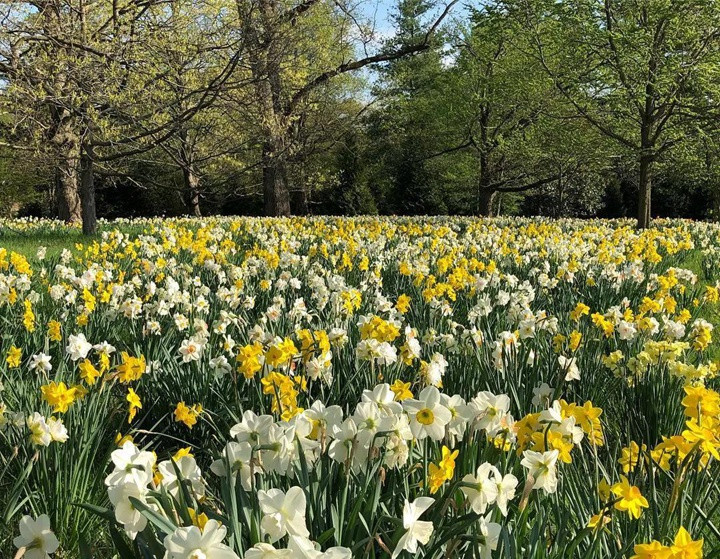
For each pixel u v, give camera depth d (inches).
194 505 82.0
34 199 1800.0
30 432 123.5
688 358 214.7
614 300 305.0
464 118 1445.6
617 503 88.3
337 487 95.0
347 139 1823.3
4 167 1477.6
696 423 98.7
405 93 1950.1
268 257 319.9
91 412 146.6
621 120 928.3
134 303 214.4
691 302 306.5
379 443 91.0
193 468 84.4
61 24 510.3
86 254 390.9
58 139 624.1
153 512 69.4
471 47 1412.4
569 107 966.4
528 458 86.0
